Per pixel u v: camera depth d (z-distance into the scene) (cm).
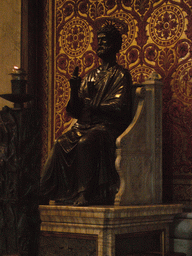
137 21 545
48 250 385
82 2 583
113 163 406
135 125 413
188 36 511
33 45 598
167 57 522
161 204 423
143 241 396
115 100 422
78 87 425
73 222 369
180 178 499
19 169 267
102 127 414
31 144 272
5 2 570
